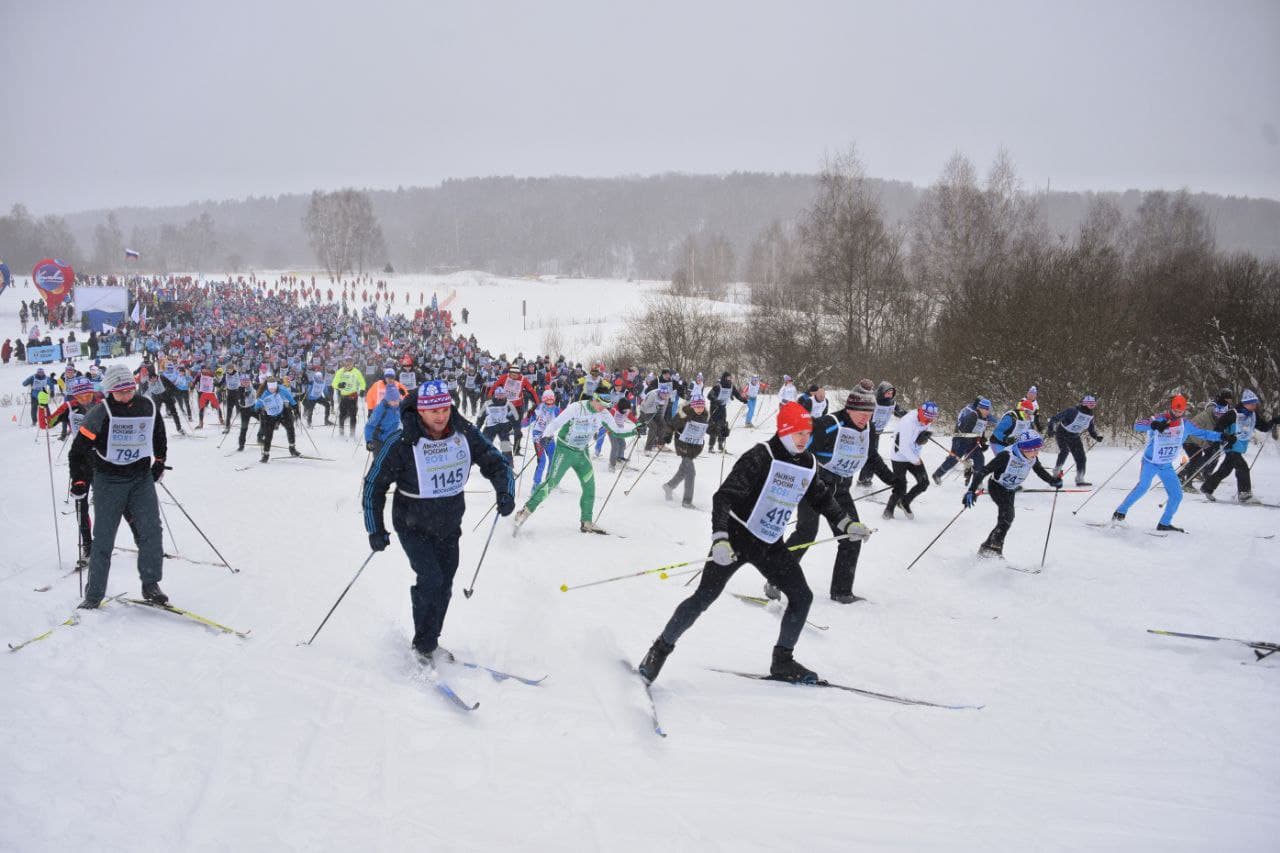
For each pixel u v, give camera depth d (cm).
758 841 304
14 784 312
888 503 996
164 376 1723
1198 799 358
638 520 941
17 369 3456
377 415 1070
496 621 550
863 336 3303
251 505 984
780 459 446
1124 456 1602
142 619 518
